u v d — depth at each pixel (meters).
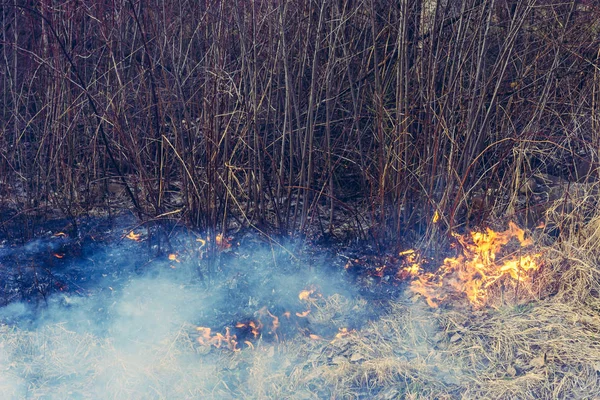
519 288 3.93
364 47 4.43
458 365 3.35
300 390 3.18
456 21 4.23
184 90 4.60
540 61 4.58
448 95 4.12
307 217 4.47
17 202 4.84
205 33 4.27
